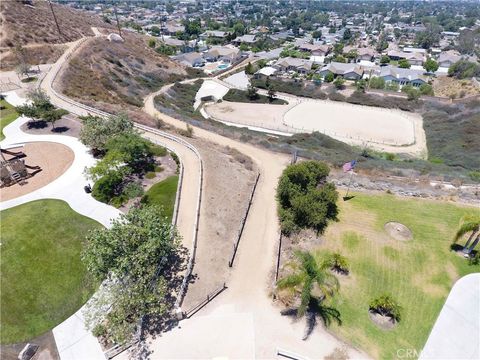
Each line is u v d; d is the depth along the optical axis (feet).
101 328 70.74
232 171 135.33
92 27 380.99
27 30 273.75
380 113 272.10
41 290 80.74
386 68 392.27
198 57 431.02
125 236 74.02
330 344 74.33
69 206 108.68
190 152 143.43
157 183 121.70
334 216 115.34
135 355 69.72
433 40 572.10
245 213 112.06
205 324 76.48
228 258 93.91
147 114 203.21
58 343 71.26
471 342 76.18
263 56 482.28
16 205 108.27
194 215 106.11
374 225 112.06
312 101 300.61
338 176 139.44
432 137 219.61
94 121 136.87
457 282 91.15
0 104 180.86
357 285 89.30
